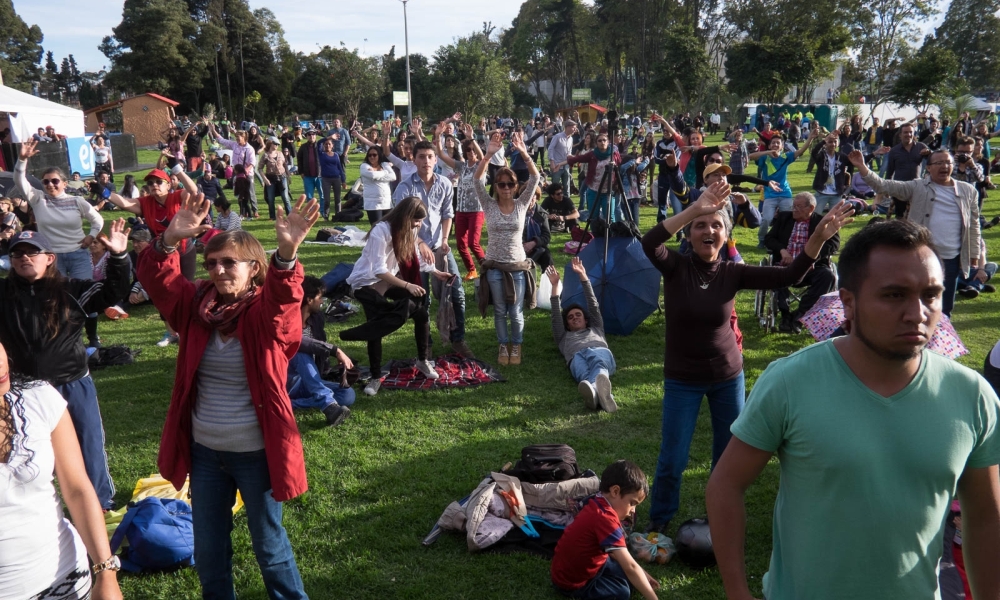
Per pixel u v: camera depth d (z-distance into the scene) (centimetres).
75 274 736
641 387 636
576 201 1672
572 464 441
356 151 3384
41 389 230
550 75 10269
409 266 604
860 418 183
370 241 585
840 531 186
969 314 838
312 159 1438
